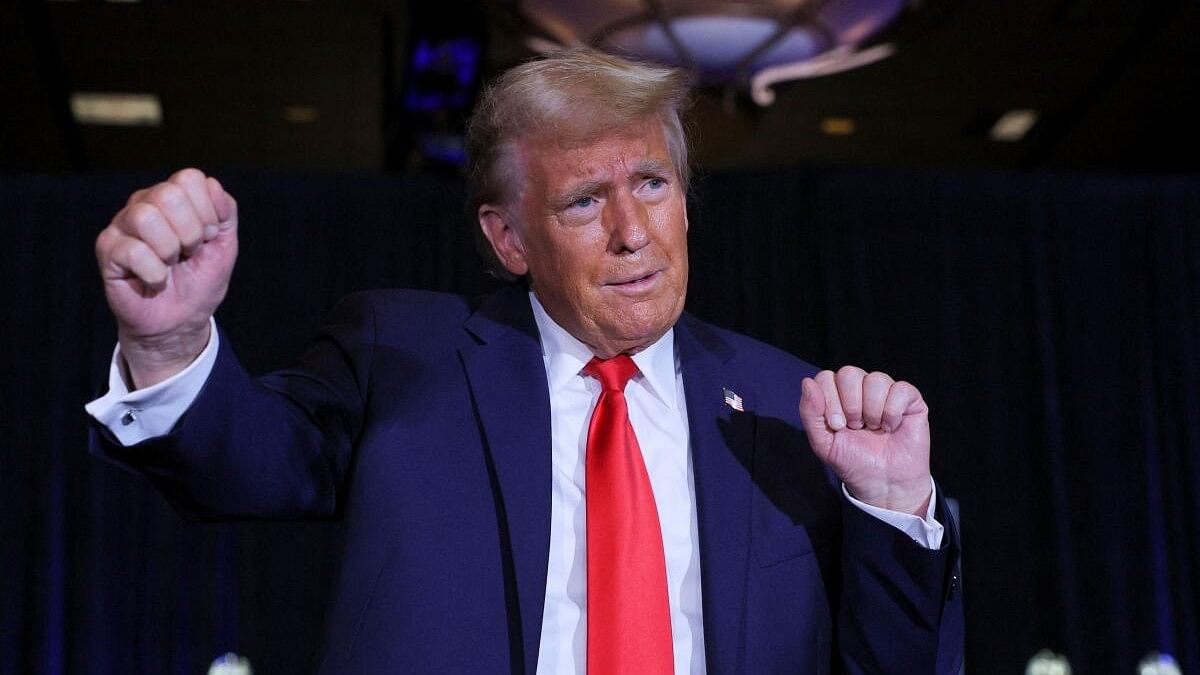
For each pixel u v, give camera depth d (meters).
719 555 0.96
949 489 4.76
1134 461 4.82
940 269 4.90
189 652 4.52
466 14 3.99
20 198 4.75
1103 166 5.46
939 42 4.50
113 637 4.50
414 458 0.96
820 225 4.90
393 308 1.08
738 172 4.97
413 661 0.89
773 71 3.95
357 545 0.93
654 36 3.77
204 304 0.84
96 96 4.93
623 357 1.05
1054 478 4.75
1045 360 4.84
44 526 4.54
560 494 1.00
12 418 4.61
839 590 1.02
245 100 4.96
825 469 1.04
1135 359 4.88
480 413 0.98
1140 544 4.76
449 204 4.81
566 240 1.00
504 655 0.91
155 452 0.88
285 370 1.04
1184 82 4.80
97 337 4.68
